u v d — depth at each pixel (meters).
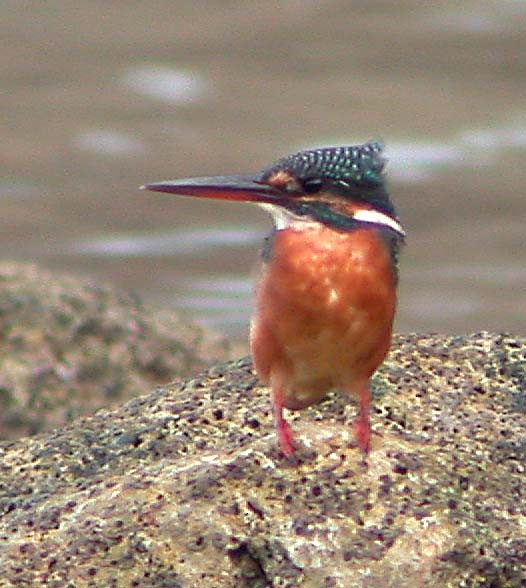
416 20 31.52
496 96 27.73
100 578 8.63
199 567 8.62
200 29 31.42
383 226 9.58
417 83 28.38
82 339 15.20
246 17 32.16
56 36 30.95
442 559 8.54
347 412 9.84
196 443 9.67
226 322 20.73
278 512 8.75
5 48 30.31
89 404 14.71
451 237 23.25
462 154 25.64
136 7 32.75
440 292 21.73
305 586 8.53
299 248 9.34
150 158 25.55
